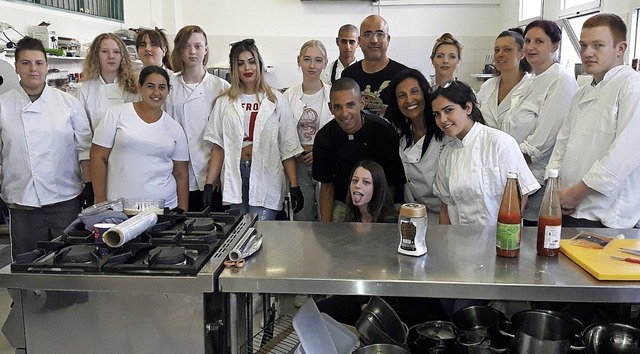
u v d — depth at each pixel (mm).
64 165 2930
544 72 2744
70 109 2916
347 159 2588
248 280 1410
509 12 6703
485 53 7184
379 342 1644
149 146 2689
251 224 1886
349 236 1775
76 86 4562
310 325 1591
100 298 1415
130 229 1531
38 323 1451
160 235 1645
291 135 2947
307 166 3137
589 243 1631
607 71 2137
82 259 1447
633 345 1502
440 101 2102
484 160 2104
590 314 1807
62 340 1457
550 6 5469
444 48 3242
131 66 3133
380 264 1519
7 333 1477
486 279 1413
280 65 7430
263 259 1553
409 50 7262
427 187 2557
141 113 2729
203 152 3039
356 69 3385
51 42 4531
